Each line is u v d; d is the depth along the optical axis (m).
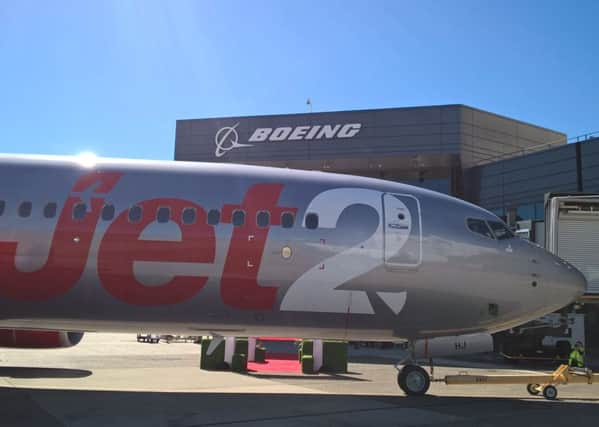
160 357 24.33
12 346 14.83
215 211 11.52
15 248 11.05
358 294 11.70
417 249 11.94
